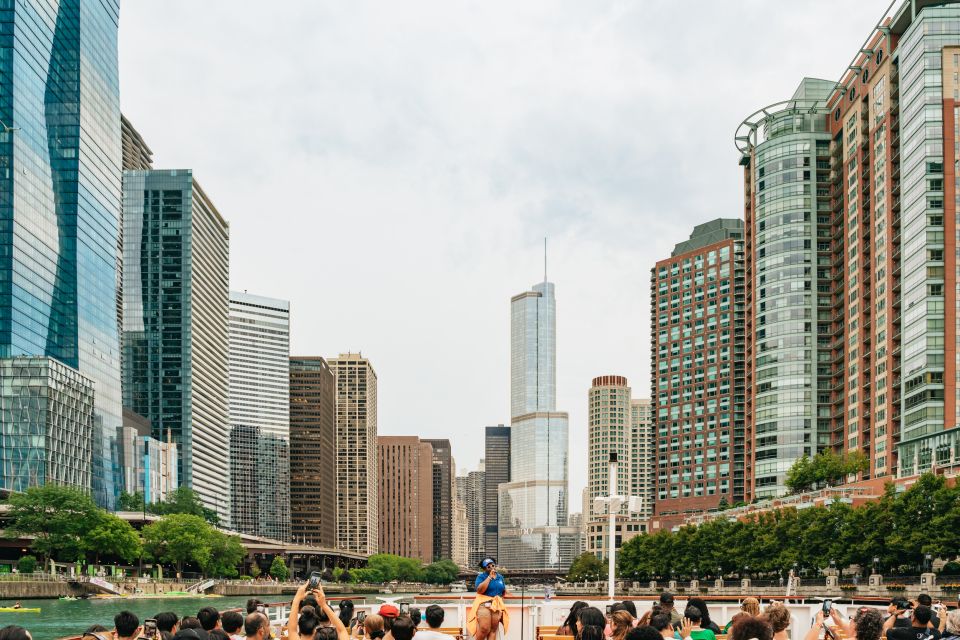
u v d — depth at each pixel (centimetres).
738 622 1259
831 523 13525
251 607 1930
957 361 16075
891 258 18350
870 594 11388
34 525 17950
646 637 1209
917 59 17288
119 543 18688
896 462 17600
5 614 12075
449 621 3253
